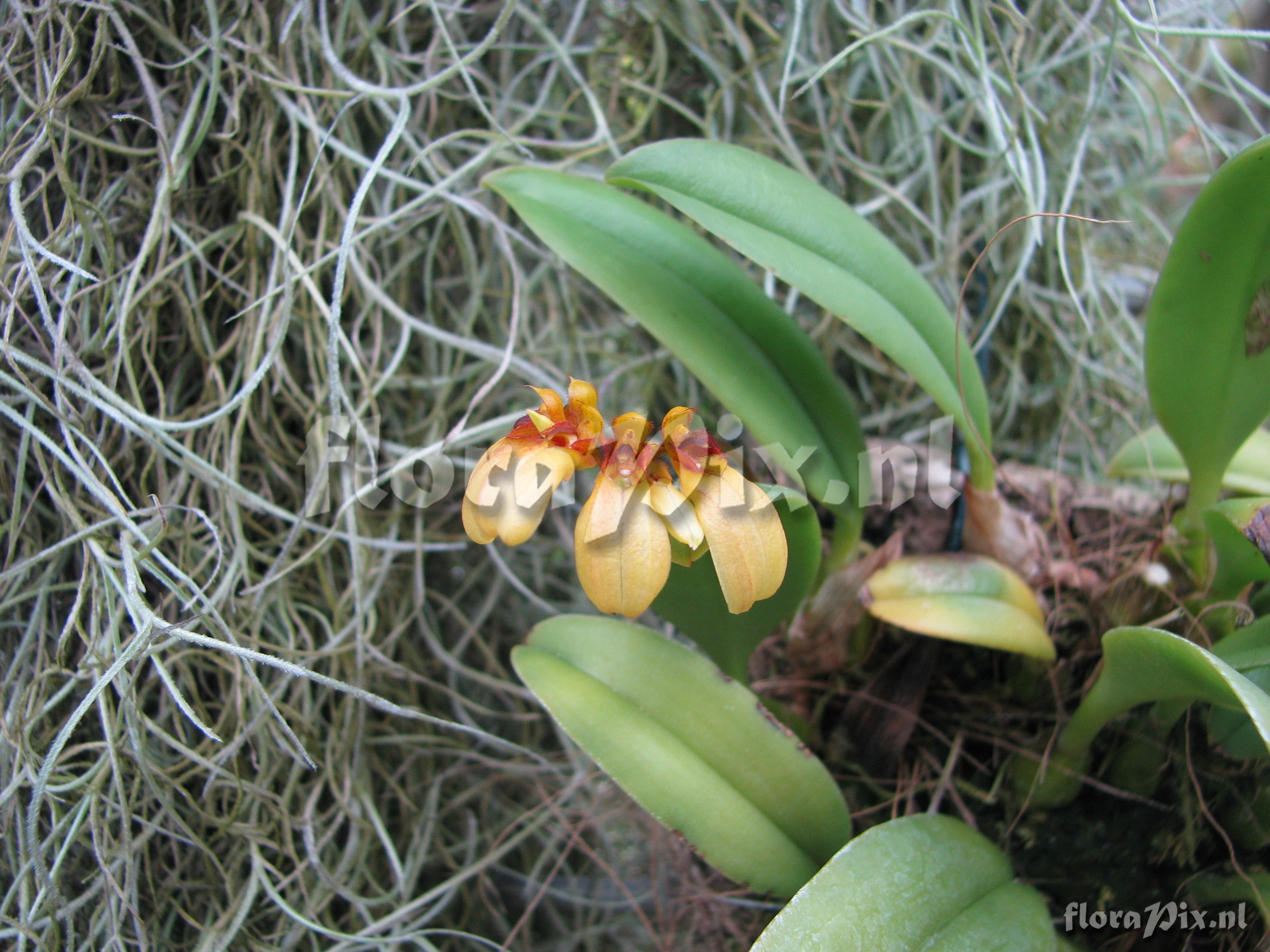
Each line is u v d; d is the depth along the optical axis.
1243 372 0.15
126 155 0.18
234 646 0.15
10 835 0.17
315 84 0.19
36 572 0.18
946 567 0.17
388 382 0.20
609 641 0.16
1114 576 0.18
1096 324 0.22
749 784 0.15
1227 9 0.22
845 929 0.14
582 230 0.16
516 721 0.22
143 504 0.18
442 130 0.20
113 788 0.17
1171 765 0.17
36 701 0.17
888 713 0.18
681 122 0.21
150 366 0.18
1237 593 0.16
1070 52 0.21
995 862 0.15
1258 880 0.15
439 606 0.21
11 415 0.16
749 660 0.17
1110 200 0.23
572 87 0.20
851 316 0.15
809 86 0.16
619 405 0.22
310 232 0.19
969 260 0.21
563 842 0.21
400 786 0.20
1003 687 0.18
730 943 0.18
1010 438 0.23
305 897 0.18
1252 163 0.14
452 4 0.19
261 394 0.19
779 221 0.16
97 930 0.16
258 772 0.18
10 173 0.17
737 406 0.16
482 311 0.20
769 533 0.13
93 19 0.18
